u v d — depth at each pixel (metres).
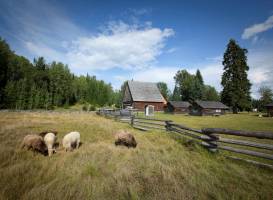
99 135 10.35
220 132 7.25
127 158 6.15
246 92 55.00
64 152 6.70
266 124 21.61
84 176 4.64
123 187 4.15
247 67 55.59
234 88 53.81
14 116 21.53
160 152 7.30
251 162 6.13
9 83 47.72
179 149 7.77
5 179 4.20
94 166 5.22
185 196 3.92
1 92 45.75
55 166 5.14
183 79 86.62
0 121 15.46
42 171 4.78
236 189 4.31
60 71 74.88
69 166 5.22
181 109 55.53
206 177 4.91
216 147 7.44
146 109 42.31
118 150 7.04
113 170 5.09
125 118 20.61
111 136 10.18
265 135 5.84
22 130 10.73
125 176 4.70
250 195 4.05
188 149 7.86
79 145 7.93
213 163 6.09
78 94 93.25
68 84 78.50
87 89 99.12
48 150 6.41
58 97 69.38
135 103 41.59
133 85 44.69
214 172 5.36
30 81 57.16
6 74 51.91
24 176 4.47
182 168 5.36
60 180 4.32
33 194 3.63
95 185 4.14
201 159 6.47
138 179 4.58
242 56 55.31
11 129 10.96
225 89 56.31
